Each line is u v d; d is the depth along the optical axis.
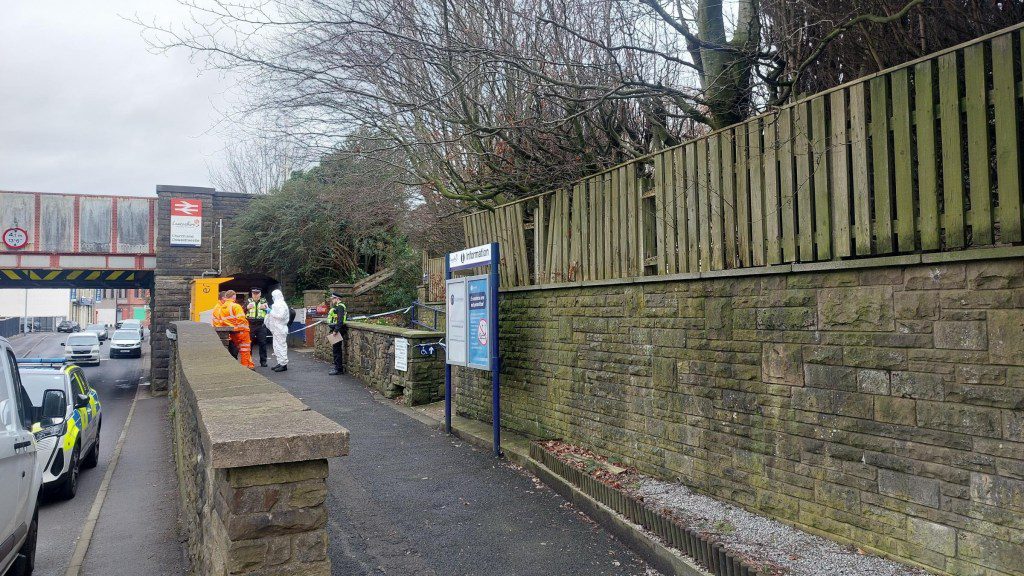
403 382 12.24
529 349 9.07
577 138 9.53
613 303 7.35
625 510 5.80
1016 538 3.84
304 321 25.41
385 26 8.13
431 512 6.42
